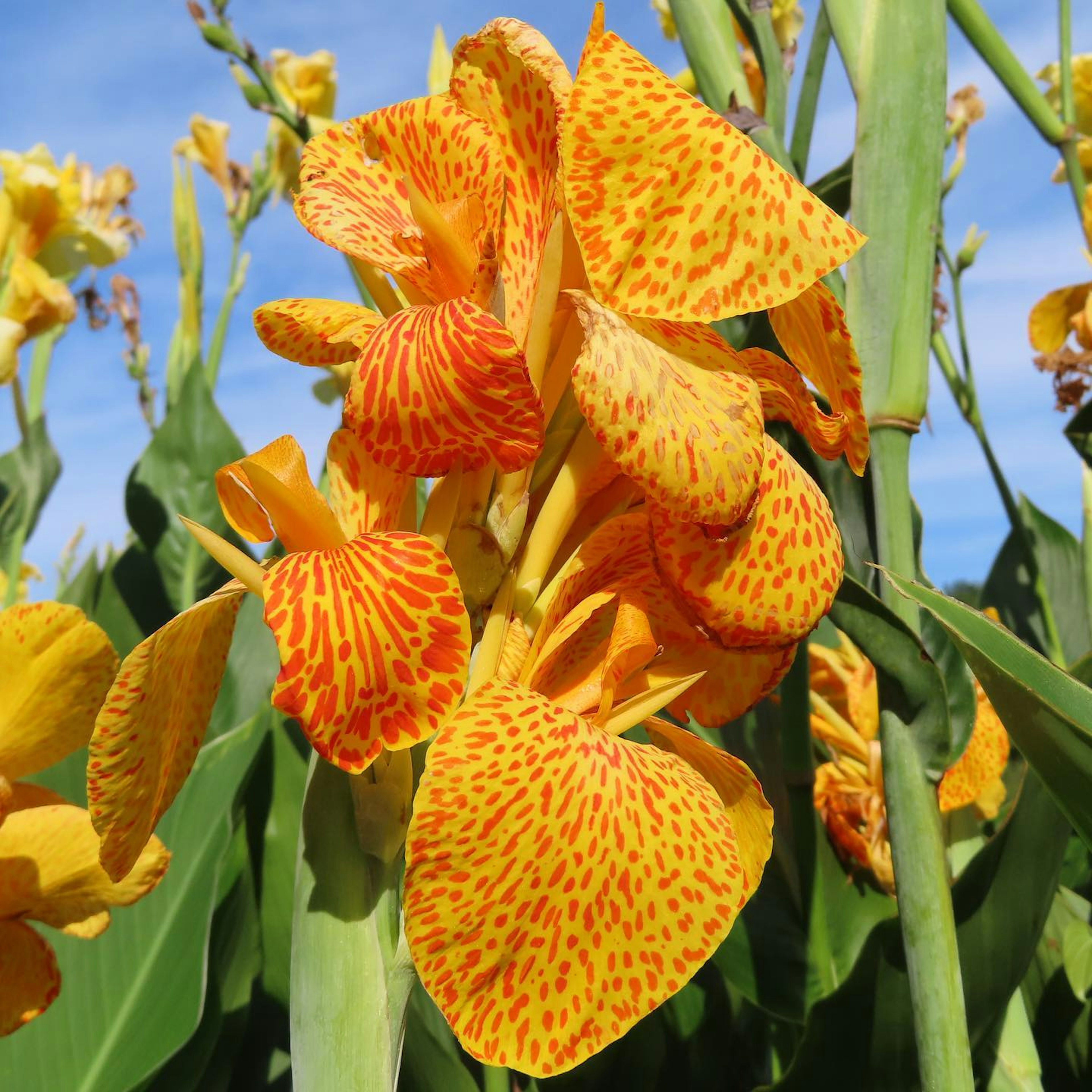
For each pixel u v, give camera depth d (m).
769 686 0.41
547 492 0.38
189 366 1.18
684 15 0.57
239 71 0.74
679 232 0.34
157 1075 0.63
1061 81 0.77
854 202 0.50
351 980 0.35
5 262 0.98
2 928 0.45
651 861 0.33
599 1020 0.33
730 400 0.35
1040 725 0.38
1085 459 0.87
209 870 0.70
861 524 0.52
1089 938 0.70
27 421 1.13
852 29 0.50
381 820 0.35
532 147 0.38
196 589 1.11
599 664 0.38
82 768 0.80
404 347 0.33
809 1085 0.55
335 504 0.37
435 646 0.32
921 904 0.47
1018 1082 0.57
